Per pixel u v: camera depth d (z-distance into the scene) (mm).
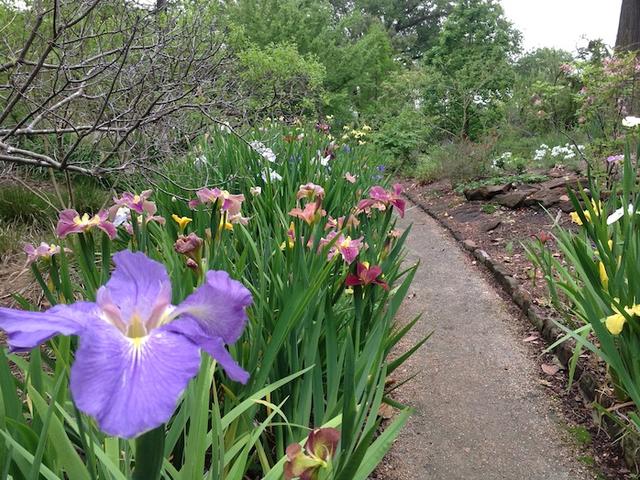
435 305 4781
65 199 5770
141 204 2684
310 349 2168
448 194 9570
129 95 4352
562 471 2707
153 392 845
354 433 1661
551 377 3518
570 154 9086
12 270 4535
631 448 2668
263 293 2172
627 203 3154
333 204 4059
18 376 2760
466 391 3395
